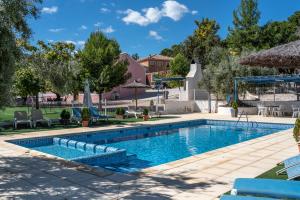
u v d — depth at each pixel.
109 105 35.50
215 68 26.02
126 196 5.55
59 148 12.95
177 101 26.61
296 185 4.59
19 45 6.27
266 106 23.61
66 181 6.54
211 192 5.75
